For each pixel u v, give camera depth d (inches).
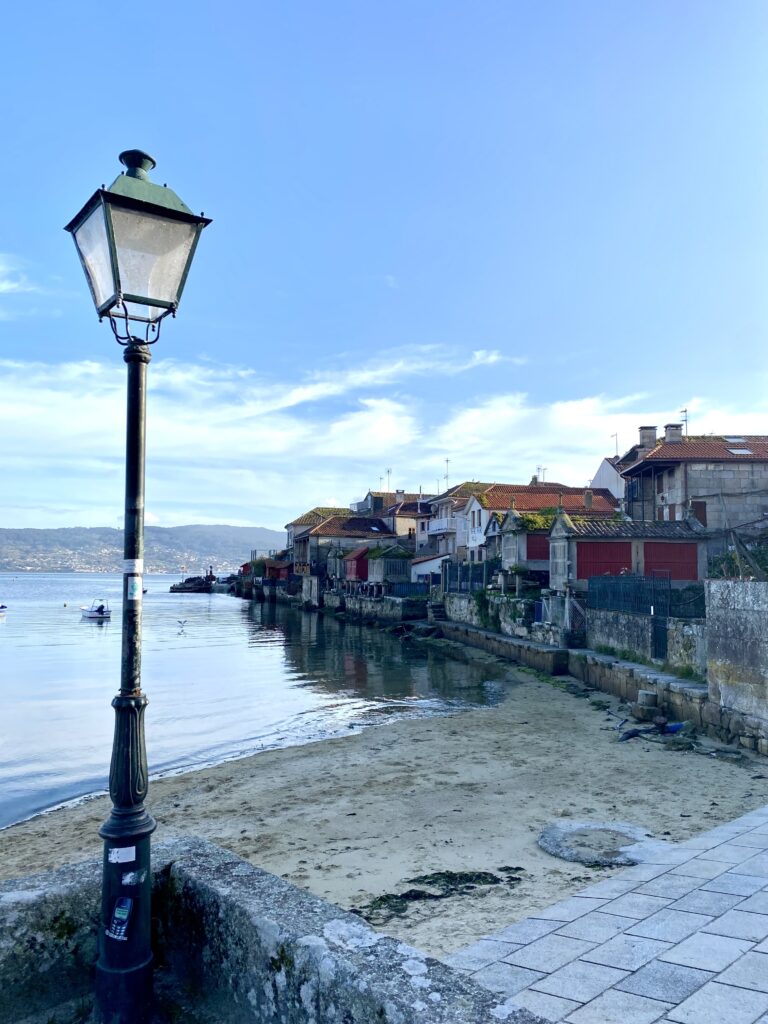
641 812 439.8
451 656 1460.4
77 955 142.9
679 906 227.3
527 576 1514.5
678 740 628.1
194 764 643.5
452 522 2421.3
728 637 621.9
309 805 493.0
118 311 156.3
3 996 134.1
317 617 2684.5
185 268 162.6
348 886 337.7
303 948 119.4
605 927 216.5
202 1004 140.2
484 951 207.9
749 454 1482.5
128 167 160.6
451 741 690.2
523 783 526.0
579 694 934.4
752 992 163.8
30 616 2898.6
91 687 1112.8
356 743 698.8
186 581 5807.1
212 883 144.6
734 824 338.0
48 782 607.8
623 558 1252.5
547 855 366.9
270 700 979.9
